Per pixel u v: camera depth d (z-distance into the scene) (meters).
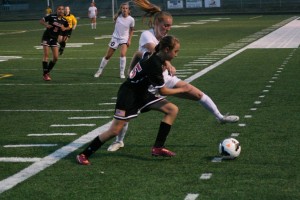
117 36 27.06
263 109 17.94
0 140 14.45
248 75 26.69
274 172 11.03
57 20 26.50
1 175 11.25
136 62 12.80
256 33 57.59
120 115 11.64
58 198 9.72
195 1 119.44
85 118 17.30
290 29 61.91
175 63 32.50
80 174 11.19
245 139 13.90
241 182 10.41
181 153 12.70
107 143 13.88
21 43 51.88
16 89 24.19
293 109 17.83
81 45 48.50
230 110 17.83
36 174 11.26
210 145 13.38
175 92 11.91
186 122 16.20
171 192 9.88
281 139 13.82
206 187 10.13
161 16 12.59
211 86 23.39
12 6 130.00
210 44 45.69
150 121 16.45
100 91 23.03
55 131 15.45
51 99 21.22
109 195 9.80
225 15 109.12
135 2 12.89
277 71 27.91
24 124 16.53
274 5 115.44
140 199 9.55
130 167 11.63
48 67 26.98
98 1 128.38
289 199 9.43
